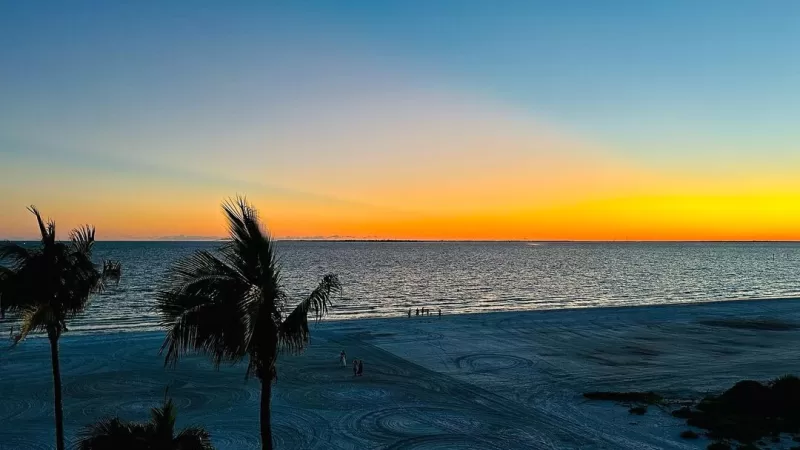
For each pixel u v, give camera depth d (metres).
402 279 143.38
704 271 183.75
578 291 119.06
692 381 40.25
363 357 46.91
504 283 135.25
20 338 17.98
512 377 40.66
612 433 28.75
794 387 32.44
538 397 35.44
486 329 61.44
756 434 27.55
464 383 38.78
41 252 18.05
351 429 29.12
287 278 135.00
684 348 52.56
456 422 30.39
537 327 63.12
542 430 29.19
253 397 34.81
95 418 30.55
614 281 143.75
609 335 58.88
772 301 89.81
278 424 29.75
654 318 70.50
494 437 28.09
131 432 12.65
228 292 13.44
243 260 14.22
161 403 33.22
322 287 15.27
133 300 88.38
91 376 39.28
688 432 28.41
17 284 17.39
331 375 40.59
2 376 38.94
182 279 13.55
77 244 19.09
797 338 58.53
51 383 37.38
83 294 18.91
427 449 26.41
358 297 103.62
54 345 18.70
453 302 97.75
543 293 114.25
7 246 17.55
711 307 81.38
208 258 14.08
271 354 14.38
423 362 45.34
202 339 13.45
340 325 63.31
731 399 33.03
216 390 36.22
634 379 40.56
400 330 60.31
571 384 38.91
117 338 53.16
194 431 13.90
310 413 31.73
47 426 29.17
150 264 174.00
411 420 30.69
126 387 36.69
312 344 52.06
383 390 36.72
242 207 14.50
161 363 43.25
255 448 26.38
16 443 26.69
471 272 170.00
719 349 52.34
